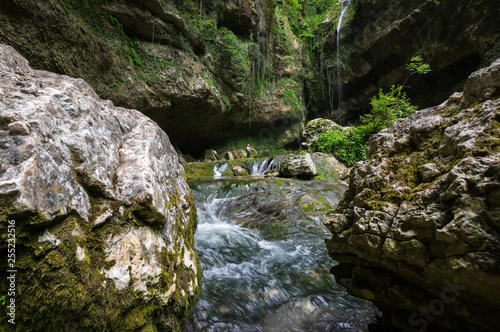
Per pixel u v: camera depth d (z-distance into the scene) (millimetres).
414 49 11227
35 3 4883
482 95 1247
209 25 8859
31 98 1181
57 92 1331
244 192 6133
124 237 1287
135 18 6832
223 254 3217
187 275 1784
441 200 1014
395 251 1124
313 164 8289
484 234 814
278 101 13375
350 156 9406
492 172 853
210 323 1768
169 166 2133
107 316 1097
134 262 1275
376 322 1728
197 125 10836
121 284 1184
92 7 5996
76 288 1006
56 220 1011
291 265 2965
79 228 1104
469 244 838
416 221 1055
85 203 1180
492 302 919
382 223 1235
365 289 1457
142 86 7234
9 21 4691
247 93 11430
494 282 807
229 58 9758
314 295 2246
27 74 1680
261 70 12156
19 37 4836
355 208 1446
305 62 14750
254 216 5066
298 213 4992
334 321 1864
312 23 14992
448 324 1135
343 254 1619
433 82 11781
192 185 6176
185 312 1646
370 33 12453
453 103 1437
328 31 14273
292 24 14727
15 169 908
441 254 963
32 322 891
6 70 1507
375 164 1567
